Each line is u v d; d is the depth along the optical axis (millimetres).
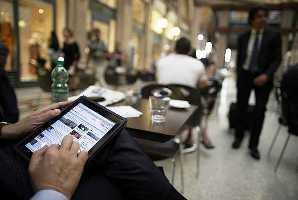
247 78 3021
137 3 11664
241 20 21594
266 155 2914
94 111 861
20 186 642
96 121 826
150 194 754
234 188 2117
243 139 3516
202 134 3117
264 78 2750
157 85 2443
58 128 803
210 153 2908
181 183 2084
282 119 2742
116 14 10219
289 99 2402
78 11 7535
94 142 752
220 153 2922
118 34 10328
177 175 2311
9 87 1964
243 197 1981
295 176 2379
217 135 3678
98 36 8180
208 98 3629
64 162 631
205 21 20641
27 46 6457
